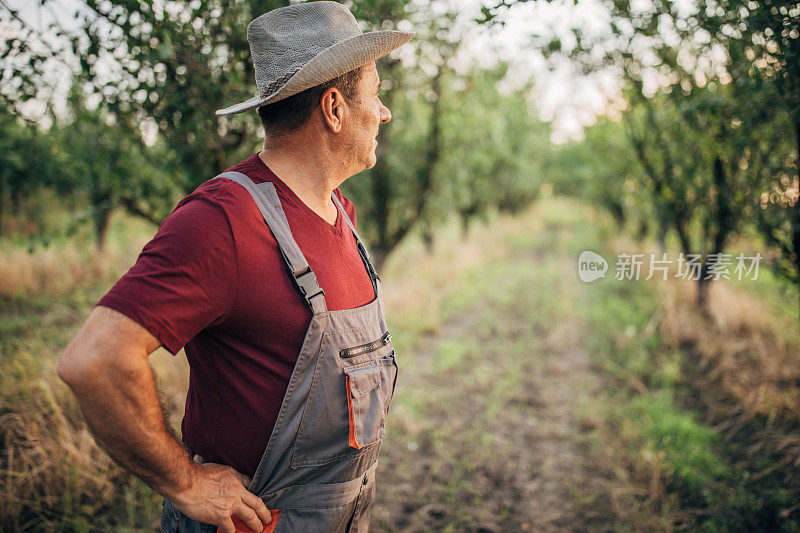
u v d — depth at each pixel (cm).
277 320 91
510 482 305
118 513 245
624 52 405
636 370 478
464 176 738
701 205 517
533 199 2362
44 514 232
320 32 101
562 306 726
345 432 100
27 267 649
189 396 106
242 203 89
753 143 336
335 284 100
